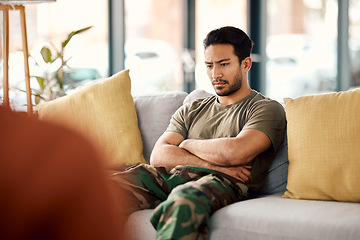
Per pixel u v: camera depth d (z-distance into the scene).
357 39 5.75
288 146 1.80
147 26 4.98
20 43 3.72
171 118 2.30
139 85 4.93
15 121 0.31
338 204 1.56
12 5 2.75
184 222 1.47
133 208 1.75
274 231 1.40
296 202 1.60
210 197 1.58
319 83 5.93
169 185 1.84
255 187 1.87
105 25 4.54
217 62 2.02
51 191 0.30
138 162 2.25
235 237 1.47
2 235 0.30
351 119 1.65
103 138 2.26
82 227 0.31
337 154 1.64
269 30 5.90
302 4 5.87
